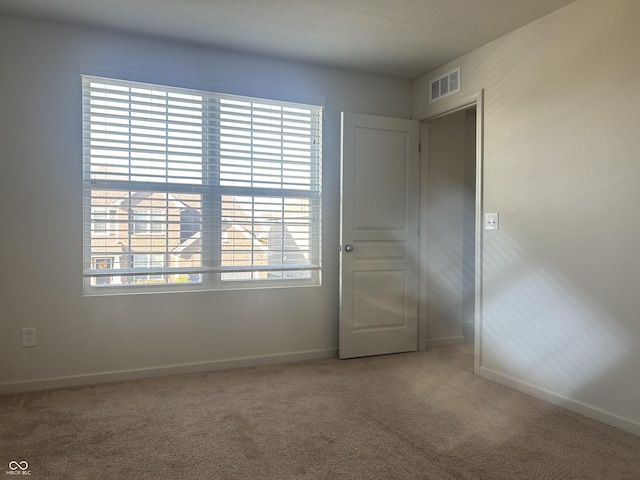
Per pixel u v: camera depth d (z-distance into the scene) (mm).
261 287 3584
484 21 2924
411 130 3982
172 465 2035
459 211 4320
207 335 3395
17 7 2773
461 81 3529
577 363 2656
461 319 4340
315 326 3758
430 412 2645
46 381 2986
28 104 2928
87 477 1930
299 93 3670
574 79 2666
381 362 3656
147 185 3232
